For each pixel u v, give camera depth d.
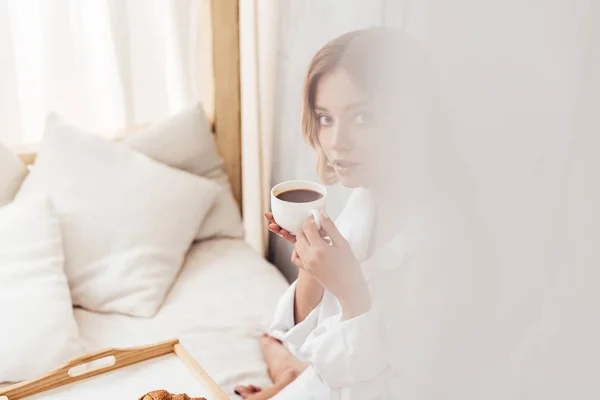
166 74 1.95
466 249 0.54
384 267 0.69
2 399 1.06
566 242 0.48
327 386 0.89
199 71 1.98
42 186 1.64
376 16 0.75
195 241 1.86
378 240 0.72
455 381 0.59
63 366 1.10
